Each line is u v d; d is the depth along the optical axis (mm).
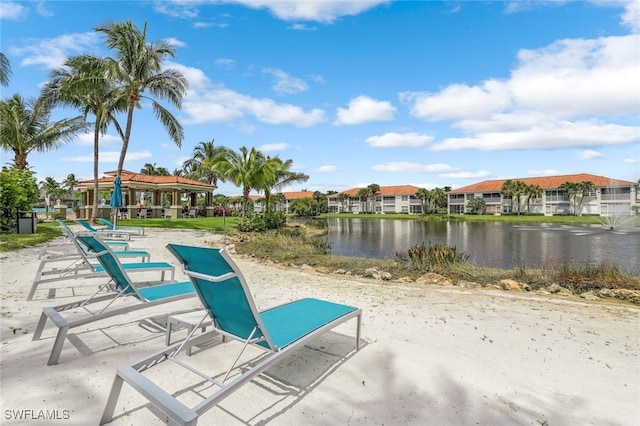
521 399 2316
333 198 94188
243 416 2061
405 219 59062
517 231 28578
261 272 7504
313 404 2209
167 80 18516
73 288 5121
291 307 3117
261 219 21125
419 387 2432
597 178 60844
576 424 2049
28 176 13648
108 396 2105
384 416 2092
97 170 18875
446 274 7504
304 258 9867
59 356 2758
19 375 2479
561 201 61375
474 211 69062
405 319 4152
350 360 2869
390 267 8273
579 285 6402
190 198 34469
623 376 2725
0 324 3551
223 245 12750
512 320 4191
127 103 19000
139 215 28547
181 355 2881
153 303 3238
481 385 2482
